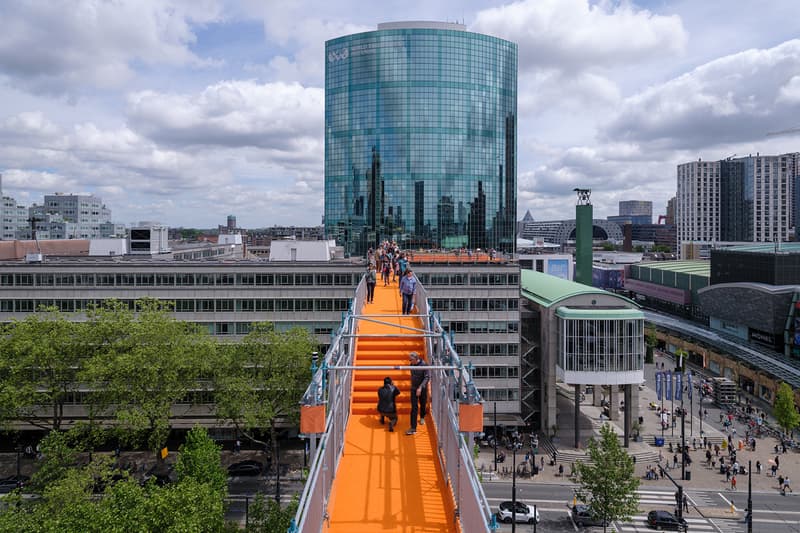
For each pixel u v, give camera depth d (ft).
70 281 240.53
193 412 228.02
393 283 138.00
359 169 567.18
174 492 101.35
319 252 311.68
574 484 201.57
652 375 366.84
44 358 174.19
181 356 178.40
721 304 404.57
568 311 237.04
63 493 119.55
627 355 231.91
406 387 62.59
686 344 407.03
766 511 178.40
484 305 261.03
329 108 590.55
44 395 183.21
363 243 568.41
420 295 87.45
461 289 261.03
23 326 178.91
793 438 245.24
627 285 622.13
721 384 294.87
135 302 222.07
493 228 573.33
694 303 478.59
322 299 243.60
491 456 232.53
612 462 158.71
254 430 231.09
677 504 170.19
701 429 247.70
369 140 561.43
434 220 556.10
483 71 566.36
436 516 39.81
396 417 55.57
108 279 240.94
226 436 229.86
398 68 551.59
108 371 169.58
